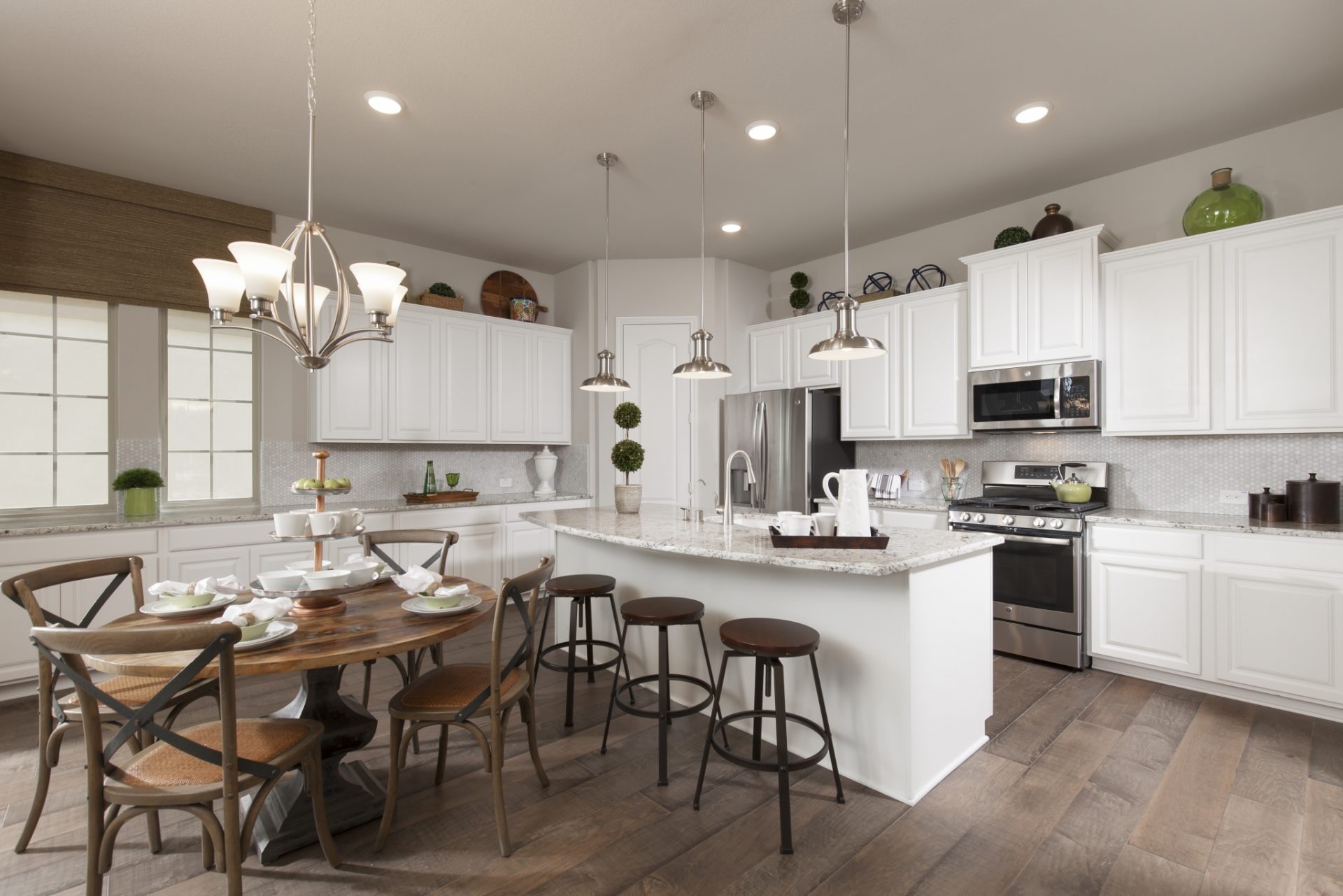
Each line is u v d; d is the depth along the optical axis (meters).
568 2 2.29
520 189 3.89
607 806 2.13
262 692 3.13
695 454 5.22
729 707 2.74
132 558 2.30
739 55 2.61
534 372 5.20
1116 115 3.08
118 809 1.64
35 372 3.53
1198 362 3.16
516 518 4.81
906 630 2.13
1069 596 3.38
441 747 2.26
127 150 3.35
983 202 4.12
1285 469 3.18
